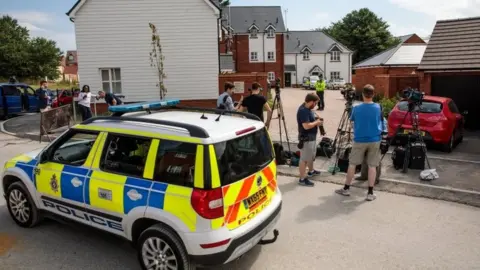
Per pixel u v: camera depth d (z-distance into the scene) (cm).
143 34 1711
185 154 370
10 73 5028
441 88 1445
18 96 1942
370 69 2914
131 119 420
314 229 537
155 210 377
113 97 1330
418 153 809
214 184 356
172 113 500
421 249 477
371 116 632
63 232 522
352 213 596
